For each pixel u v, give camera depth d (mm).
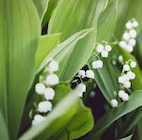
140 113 350
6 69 274
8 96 277
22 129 299
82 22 327
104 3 328
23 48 270
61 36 322
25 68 271
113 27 359
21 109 276
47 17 353
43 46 287
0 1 262
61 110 228
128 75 337
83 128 288
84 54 313
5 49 271
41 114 285
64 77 309
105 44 347
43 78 275
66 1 319
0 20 266
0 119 252
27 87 271
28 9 262
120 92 335
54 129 268
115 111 337
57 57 283
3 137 256
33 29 267
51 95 266
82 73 319
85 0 327
